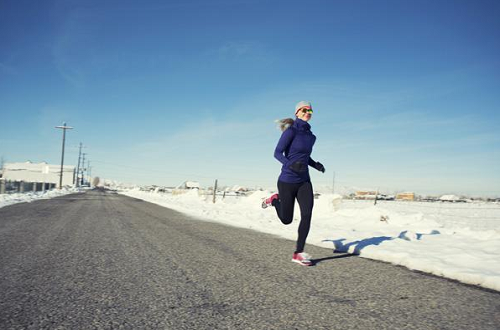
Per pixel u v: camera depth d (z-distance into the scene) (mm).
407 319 2037
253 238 5824
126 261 3641
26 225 6824
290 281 2914
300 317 2037
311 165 4223
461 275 3082
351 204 29562
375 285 2844
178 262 3633
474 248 4465
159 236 5730
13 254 3926
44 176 99875
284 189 3881
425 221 9641
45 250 4211
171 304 2238
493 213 21344
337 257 4223
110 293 2473
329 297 2467
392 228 8141
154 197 31938
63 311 2078
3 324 1853
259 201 17406
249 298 2400
